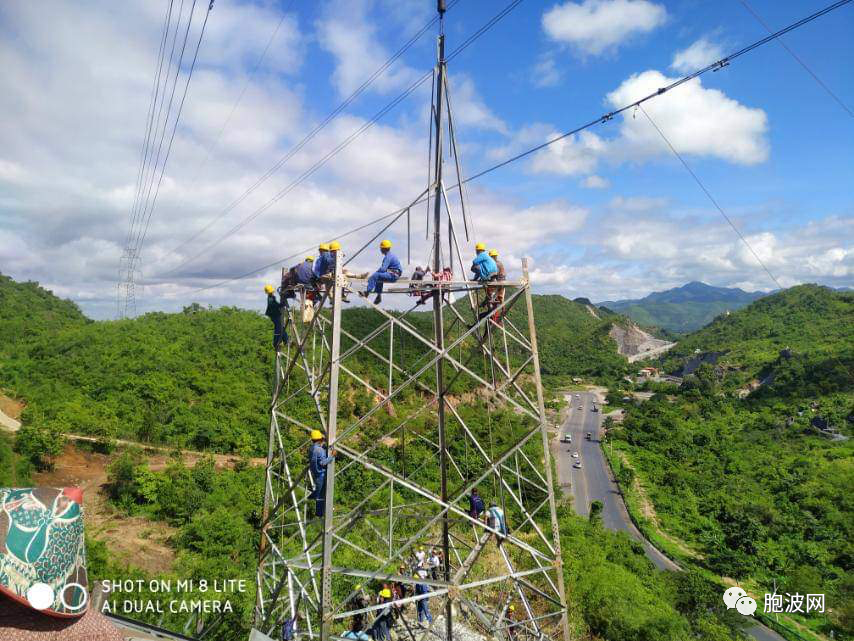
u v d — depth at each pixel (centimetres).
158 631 919
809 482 7756
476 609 1232
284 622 1234
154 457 4869
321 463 1035
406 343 6544
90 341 7281
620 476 8256
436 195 1257
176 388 6181
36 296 11206
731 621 3869
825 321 17750
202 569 2588
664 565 5428
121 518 3606
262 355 7512
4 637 391
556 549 1248
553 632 1798
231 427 5591
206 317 8906
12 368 6544
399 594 1538
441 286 1218
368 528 2761
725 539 6112
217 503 3772
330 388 1020
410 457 4741
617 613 2273
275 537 2727
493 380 1298
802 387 12606
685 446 10144
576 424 12531
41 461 4144
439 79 1237
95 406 5306
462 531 2484
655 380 19412
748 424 11419
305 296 1280
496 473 1358
